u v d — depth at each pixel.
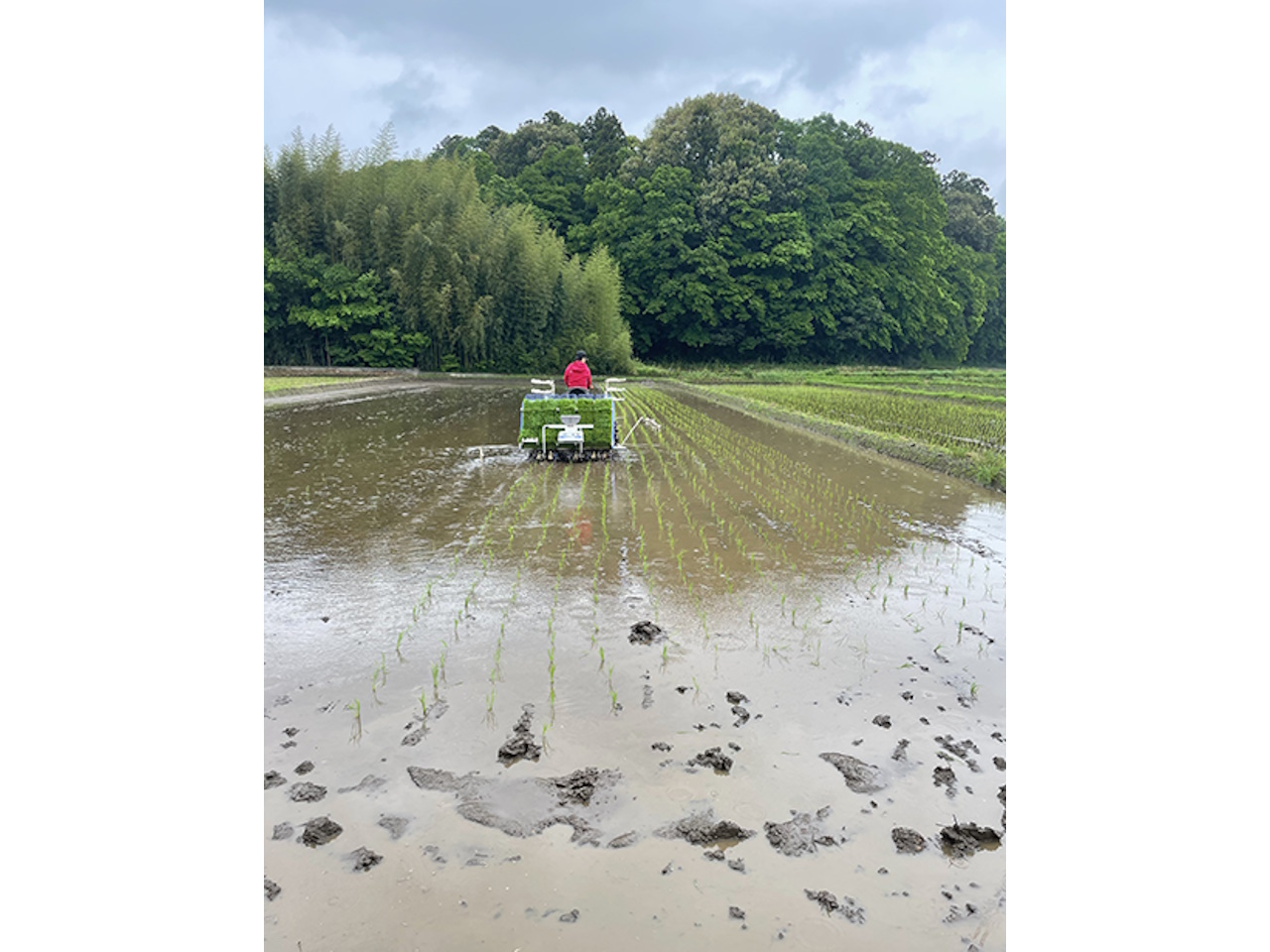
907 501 10.17
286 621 5.60
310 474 11.24
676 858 3.15
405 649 5.14
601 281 40.81
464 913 2.83
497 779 3.67
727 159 47.19
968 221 67.56
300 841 3.22
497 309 35.34
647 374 42.59
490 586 6.40
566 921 2.79
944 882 3.04
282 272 30.73
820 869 3.10
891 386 34.16
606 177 51.00
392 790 3.58
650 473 11.80
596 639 5.33
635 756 3.88
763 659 5.04
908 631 5.59
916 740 4.10
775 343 50.12
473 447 13.99
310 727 4.13
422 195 33.81
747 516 9.13
